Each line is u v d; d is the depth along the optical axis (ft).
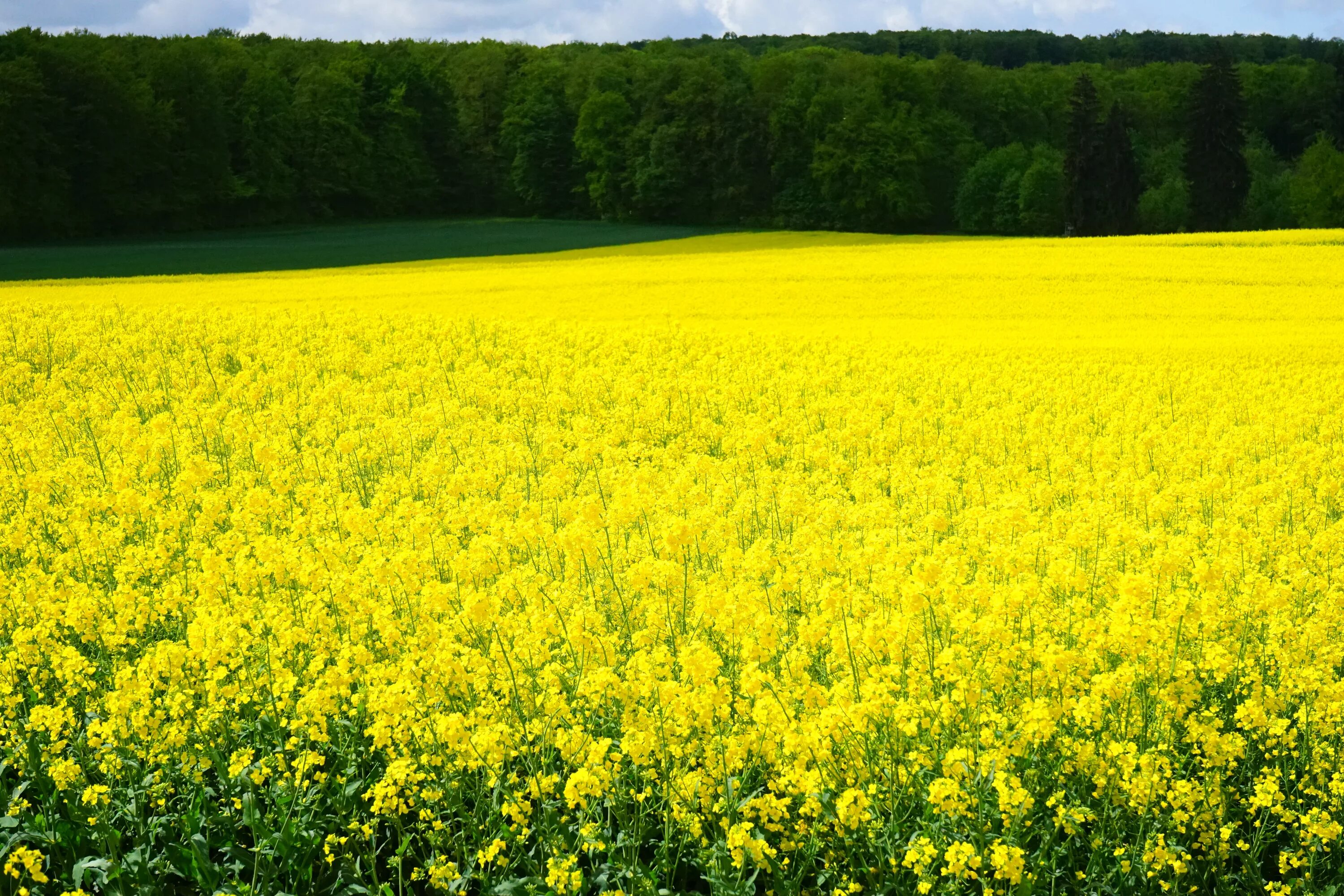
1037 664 22.35
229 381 66.90
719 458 52.65
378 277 134.41
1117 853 17.24
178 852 18.54
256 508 33.81
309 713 20.01
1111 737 19.48
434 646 21.68
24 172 236.84
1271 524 33.04
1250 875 17.75
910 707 19.11
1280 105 345.72
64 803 19.81
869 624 21.54
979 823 17.29
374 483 43.57
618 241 237.25
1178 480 43.60
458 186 347.97
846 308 102.94
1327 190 277.23
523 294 111.45
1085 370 67.82
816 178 300.61
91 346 75.92
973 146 303.68
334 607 25.85
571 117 334.65
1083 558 29.66
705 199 315.17
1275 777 18.75
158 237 256.93
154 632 25.72
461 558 26.71
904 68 306.96
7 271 174.91
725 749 18.76
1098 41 512.22
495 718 20.49
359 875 18.20
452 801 18.89
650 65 331.77
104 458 46.96
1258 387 62.64
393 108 328.29
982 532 31.12
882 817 18.04
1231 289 109.19
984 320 96.73
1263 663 22.17
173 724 19.49
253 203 291.38
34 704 22.04
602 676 19.80
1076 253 138.72
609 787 18.47
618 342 79.30
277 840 18.13
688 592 26.03
